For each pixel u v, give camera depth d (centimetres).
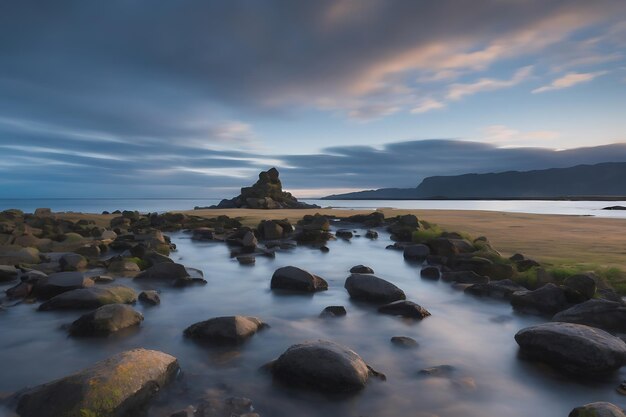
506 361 629
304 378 527
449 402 499
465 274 1184
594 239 1822
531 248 1555
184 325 798
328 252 1828
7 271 1188
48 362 622
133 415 452
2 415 444
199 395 502
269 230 2241
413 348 679
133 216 3319
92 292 909
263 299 1014
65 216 3438
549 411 485
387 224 2948
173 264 1244
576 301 888
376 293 989
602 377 567
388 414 468
